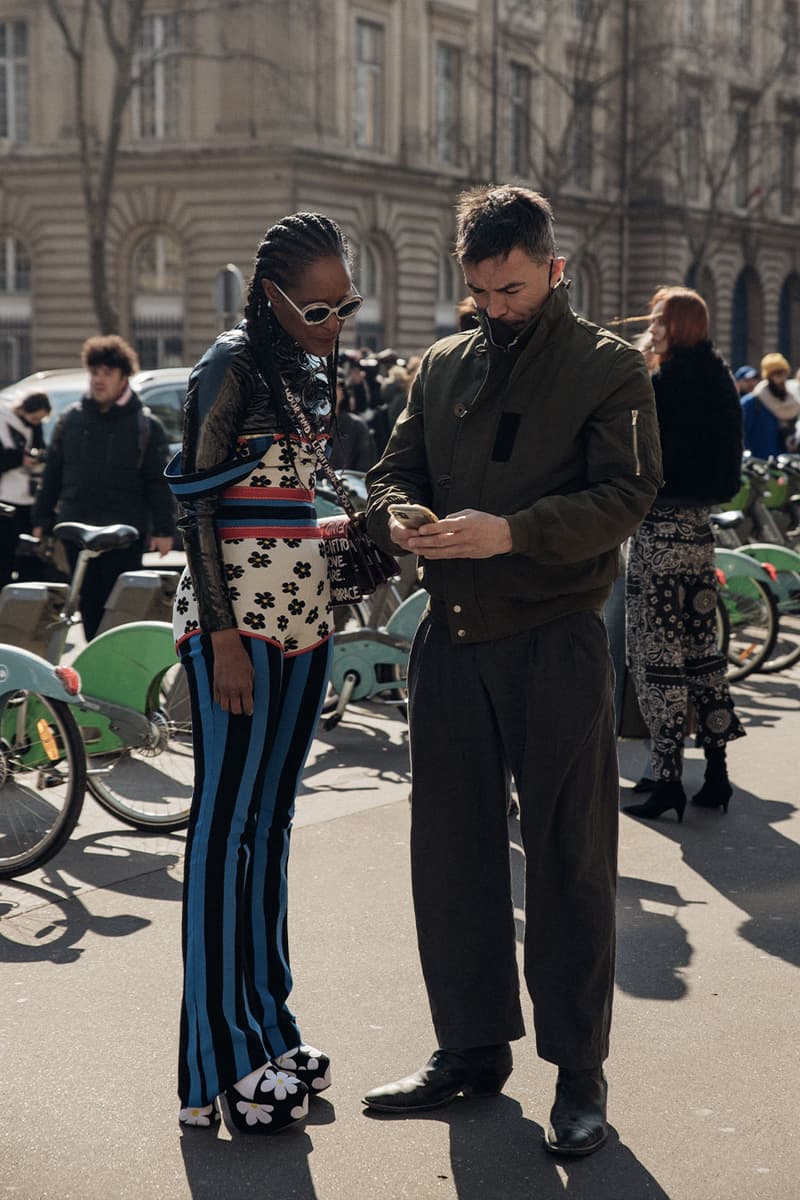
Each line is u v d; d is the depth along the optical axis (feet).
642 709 18.49
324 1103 10.85
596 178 131.64
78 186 103.04
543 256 9.94
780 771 21.02
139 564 24.85
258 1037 10.50
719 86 142.31
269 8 96.58
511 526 9.59
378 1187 9.67
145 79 100.89
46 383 46.80
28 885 15.94
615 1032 12.12
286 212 97.50
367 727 23.36
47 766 16.02
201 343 101.04
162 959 13.74
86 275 104.06
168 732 17.66
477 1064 10.85
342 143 101.71
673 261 135.64
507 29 118.32
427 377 10.74
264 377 10.06
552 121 125.18
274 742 10.72
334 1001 12.69
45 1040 11.94
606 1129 10.27
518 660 10.24
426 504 10.73
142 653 17.57
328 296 10.03
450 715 10.48
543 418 10.08
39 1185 9.70
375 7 104.63
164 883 16.02
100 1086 11.13
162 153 99.76
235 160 98.02
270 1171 9.86
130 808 17.80
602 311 133.39
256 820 10.79
